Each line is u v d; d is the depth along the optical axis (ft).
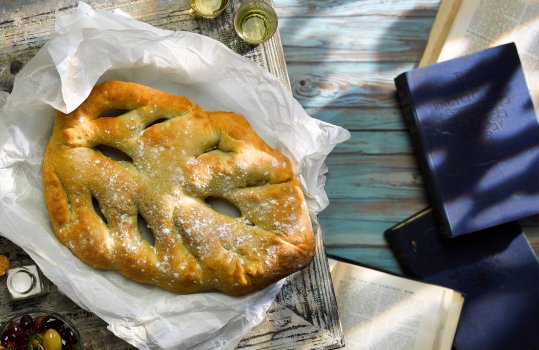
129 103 3.68
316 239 3.96
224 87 3.79
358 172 4.55
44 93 3.61
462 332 4.44
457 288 4.45
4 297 3.79
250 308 3.74
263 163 3.70
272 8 4.00
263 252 3.67
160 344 3.67
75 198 3.64
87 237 3.62
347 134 3.74
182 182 3.65
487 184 4.42
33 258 3.64
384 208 4.54
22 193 3.69
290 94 3.75
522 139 4.45
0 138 3.65
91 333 3.82
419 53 4.57
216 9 3.92
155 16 3.92
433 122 4.43
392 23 4.58
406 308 4.37
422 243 4.46
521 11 4.52
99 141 3.67
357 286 4.39
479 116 4.45
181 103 3.71
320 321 3.95
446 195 4.40
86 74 3.62
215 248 3.65
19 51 3.86
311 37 4.55
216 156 3.70
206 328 3.70
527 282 4.46
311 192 3.81
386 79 4.58
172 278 3.65
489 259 4.47
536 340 4.44
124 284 3.71
